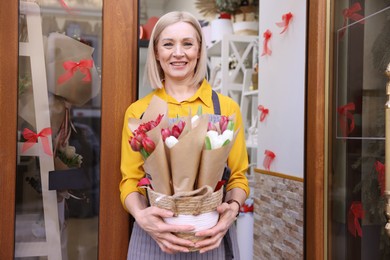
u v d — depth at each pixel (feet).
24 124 4.86
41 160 4.91
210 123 3.84
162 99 4.41
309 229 5.65
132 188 4.41
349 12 5.44
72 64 4.96
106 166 4.97
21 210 4.87
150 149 3.62
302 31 7.18
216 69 11.72
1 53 4.67
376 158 5.24
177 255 4.24
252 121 10.43
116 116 4.99
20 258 4.88
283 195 7.91
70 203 5.01
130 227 5.06
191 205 3.73
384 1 5.19
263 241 8.91
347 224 5.48
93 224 5.05
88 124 5.01
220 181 4.01
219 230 3.93
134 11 5.05
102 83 4.96
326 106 5.44
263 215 8.90
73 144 4.99
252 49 10.89
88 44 4.98
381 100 5.18
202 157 3.65
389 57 5.08
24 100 4.85
